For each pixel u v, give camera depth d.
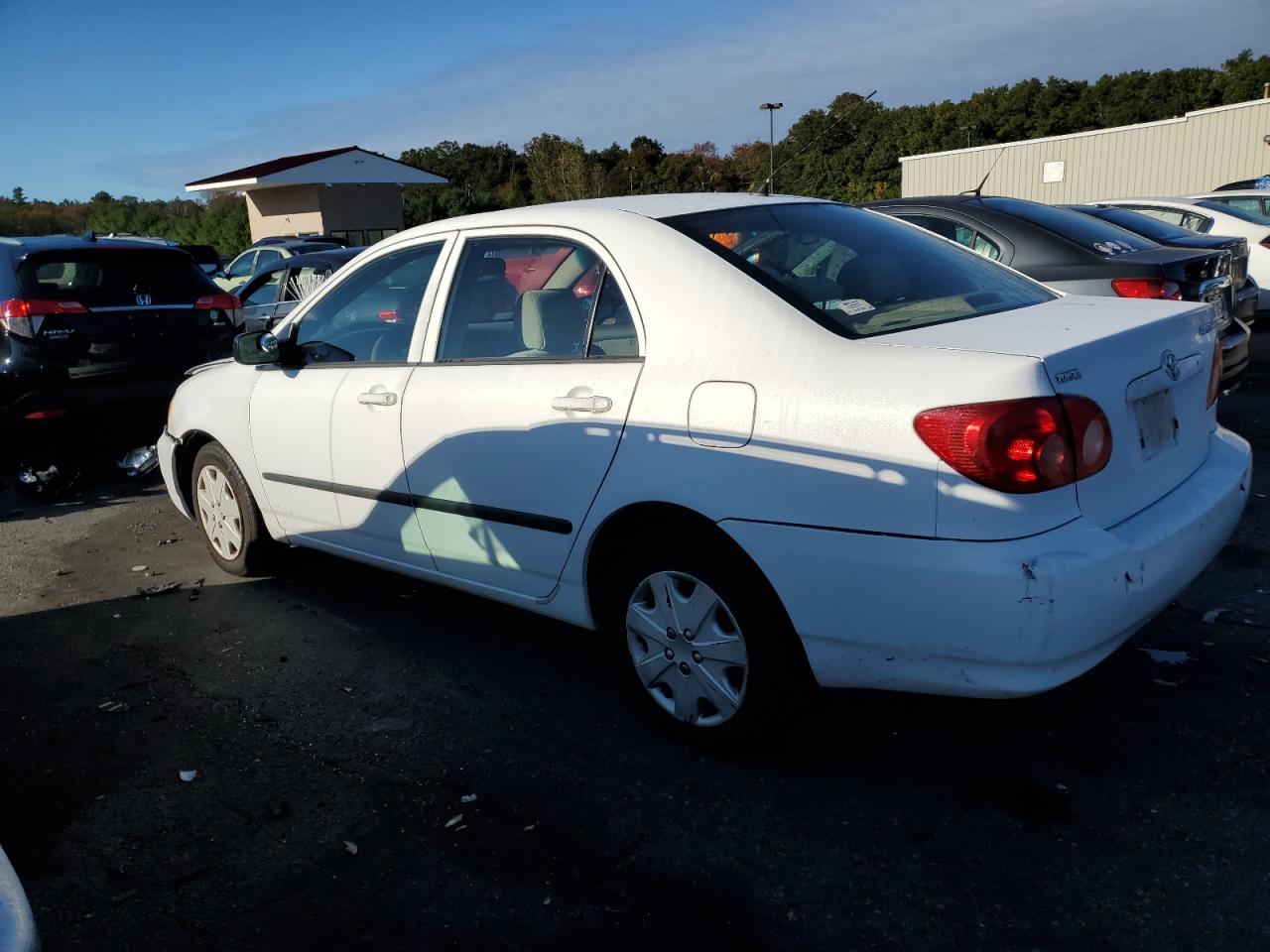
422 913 2.58
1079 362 2.61
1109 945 2.32
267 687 3.92
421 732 3.51
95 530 6.26
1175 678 3.51
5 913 1.53
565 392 3.29
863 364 2.71
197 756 3.43
